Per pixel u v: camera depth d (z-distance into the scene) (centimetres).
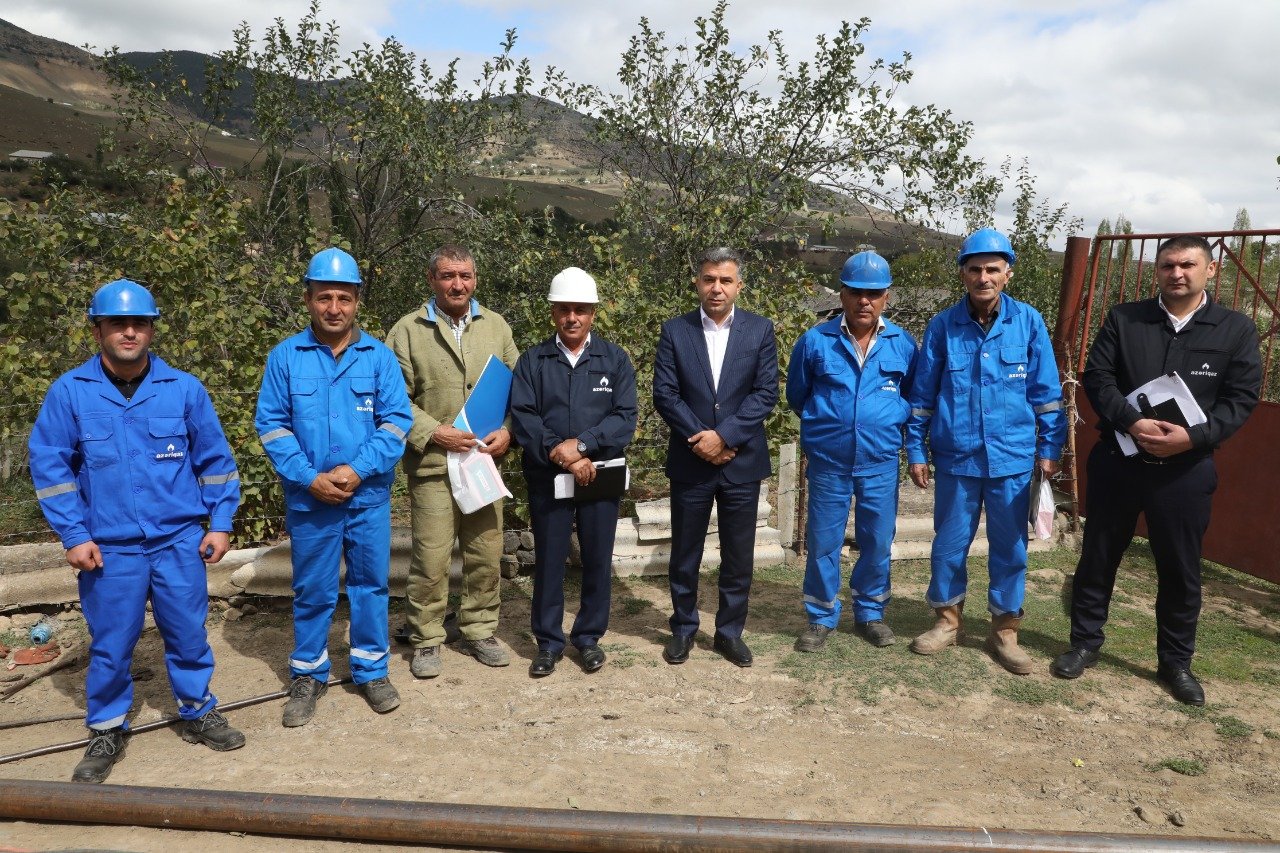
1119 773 331
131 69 1020
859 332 432
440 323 416
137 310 325
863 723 374
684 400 420
